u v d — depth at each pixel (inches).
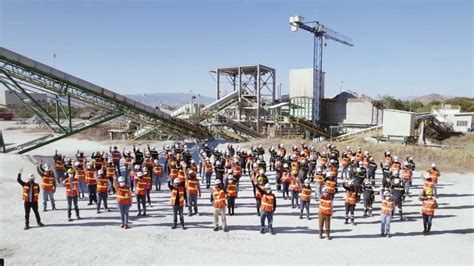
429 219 606.9
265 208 588.7
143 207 687.7
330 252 519.2
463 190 965.2
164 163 1299.2
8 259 468.1
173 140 2081.7
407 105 4062.5
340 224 662.5
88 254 492.1
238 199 845.2
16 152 1196.5
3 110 4288.9
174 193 609.3
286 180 843.4
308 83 2797.7
